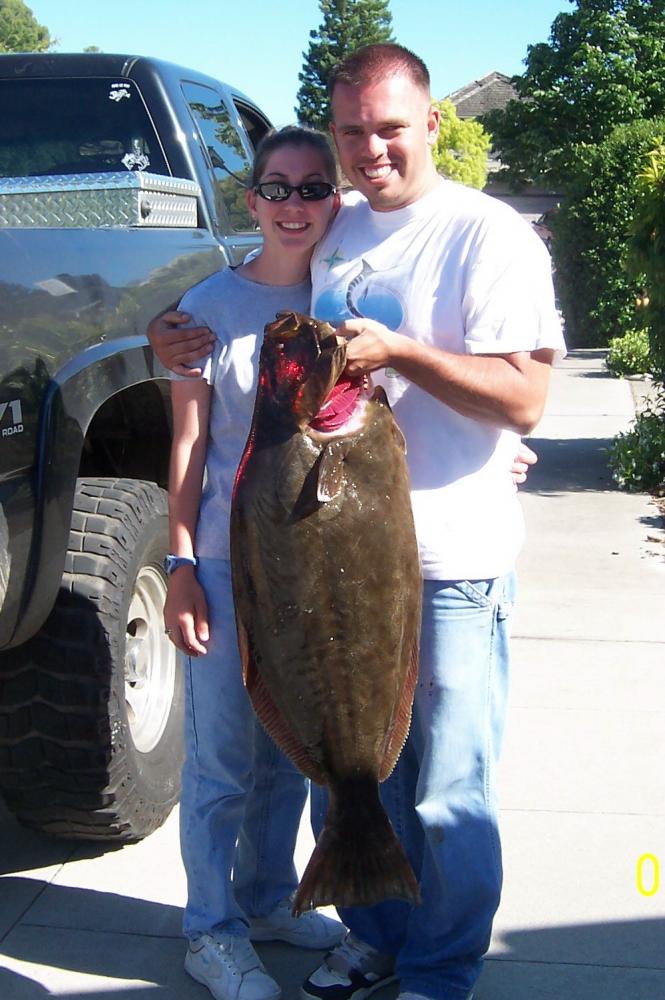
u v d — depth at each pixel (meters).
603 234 20.02
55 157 4.95
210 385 3.16
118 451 4.55
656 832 4.09
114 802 3.81
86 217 4.03
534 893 3.73
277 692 2.63
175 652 4.30
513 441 3.04
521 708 5.16
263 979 3.17
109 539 3.75
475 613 2.93
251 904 3.46
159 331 3.12
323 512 2.52
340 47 62.50
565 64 23.14
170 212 4.45
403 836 3.23
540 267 2.81
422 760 3.01
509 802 4.30
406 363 2.63
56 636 3.61
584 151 20.75
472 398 2.71
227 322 3.12
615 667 5.65
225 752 3.18
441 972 3.04
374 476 2.56
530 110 23.55
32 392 3.31
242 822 3.33
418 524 2.90
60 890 3.81
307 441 2.55
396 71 2.75
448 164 34.66
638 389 15.20
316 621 2.55
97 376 3.62
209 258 4.67
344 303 2.91
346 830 2.59
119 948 3.49
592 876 3.82
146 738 4.10
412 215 2.86
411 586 2.61
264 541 2.56
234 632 3.13
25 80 5.04
